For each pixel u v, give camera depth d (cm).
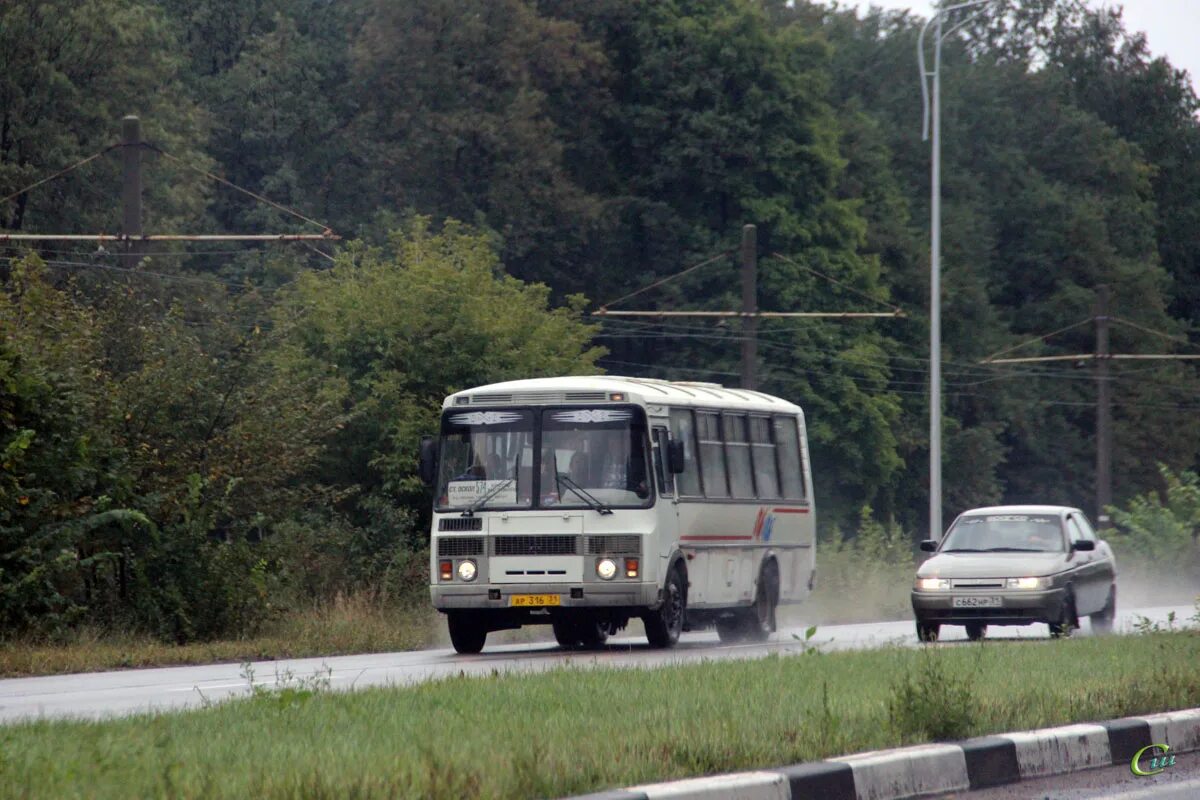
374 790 2502
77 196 16312
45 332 8344
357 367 11231
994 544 7919
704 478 7638
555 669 4803
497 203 19912
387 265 11819
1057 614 7469
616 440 6950
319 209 19812
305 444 8944
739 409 8181
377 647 7706
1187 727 3816
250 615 8019
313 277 11619
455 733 3231
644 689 4075
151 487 8175
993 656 5100
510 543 6906
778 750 3078
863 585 11850
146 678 5888
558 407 7012
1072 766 3488
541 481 6938
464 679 4497
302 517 10300
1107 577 8262
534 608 6869
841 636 8412
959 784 3225
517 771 2681
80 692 5262
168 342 8862
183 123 17588
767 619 8325
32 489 7400
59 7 16238
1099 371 18988
